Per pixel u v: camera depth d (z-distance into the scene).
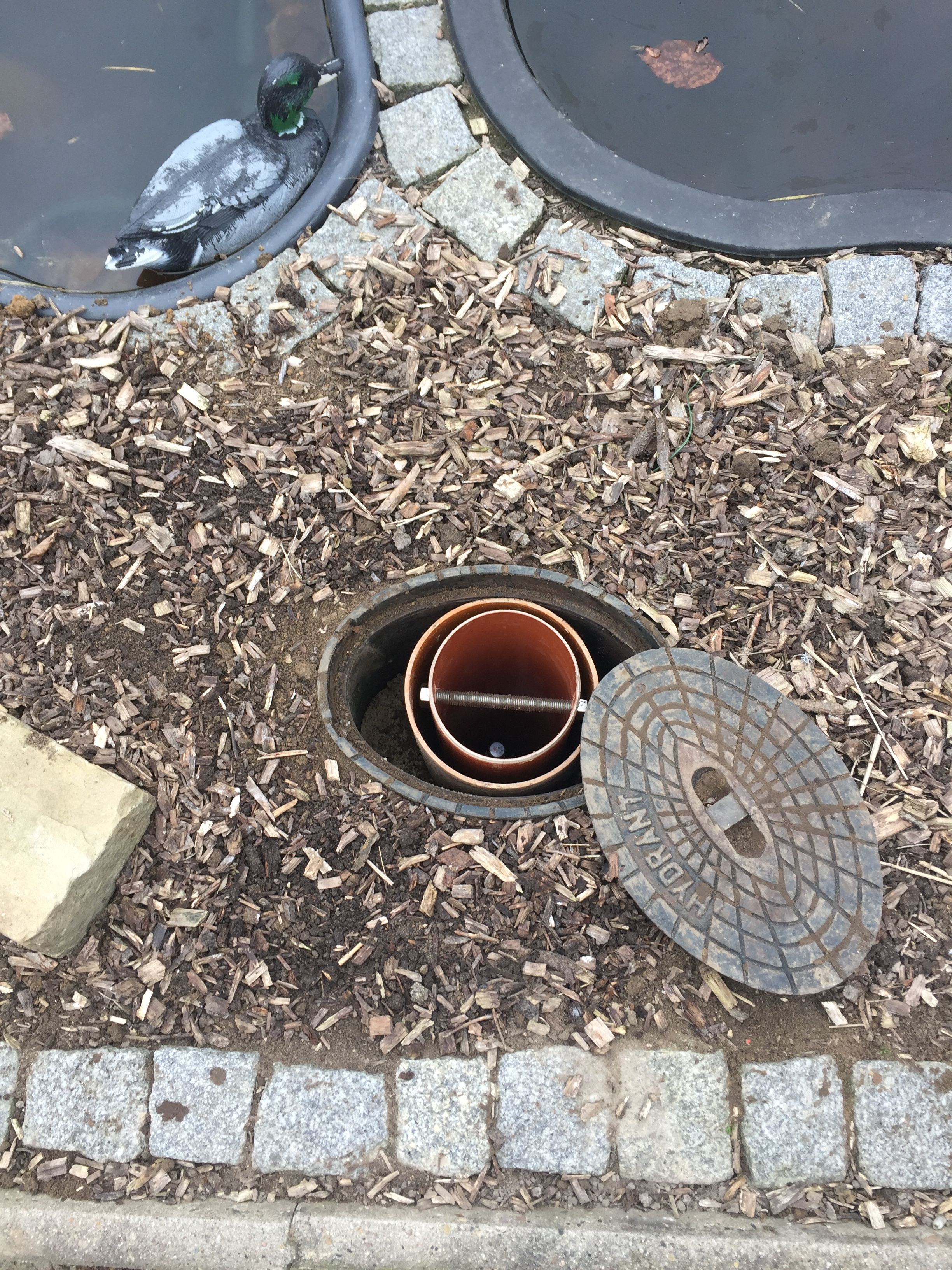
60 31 1.36
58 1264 0.98
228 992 1.04
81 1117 1.03
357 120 1.27
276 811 1.09
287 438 1.20
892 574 1.17
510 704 1.09
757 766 1.05
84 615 1.14
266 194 1.24
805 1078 1.02
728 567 1.17
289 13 1.35
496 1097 1.01
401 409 1.21
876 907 1.02
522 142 1.27
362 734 1.21
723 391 1.21
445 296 1.23
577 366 1.22
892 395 1.21
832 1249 0.96
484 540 1.18
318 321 1.23
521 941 1.05
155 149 1.34
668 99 1.36
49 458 1.18
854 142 1.36
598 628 1.18
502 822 1.08
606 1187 1.00
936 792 1.11
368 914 1.06
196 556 1.16
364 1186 1.00
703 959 1.00
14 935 1.01
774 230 1.26
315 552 1.17
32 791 1.06
